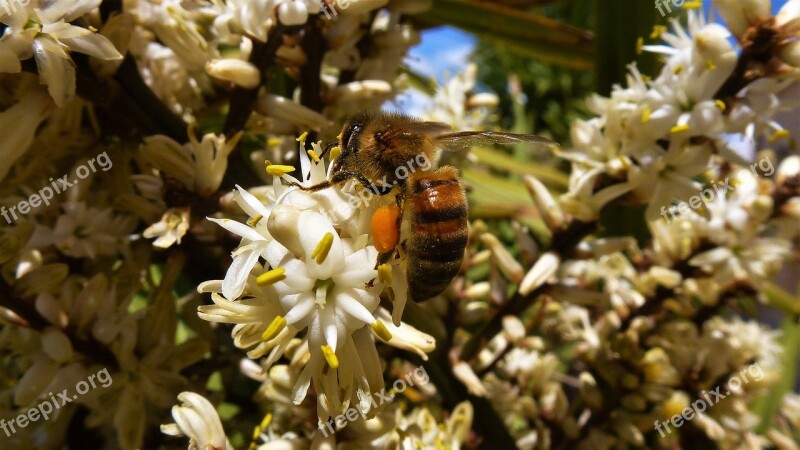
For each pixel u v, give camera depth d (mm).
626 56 51
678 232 46
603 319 49
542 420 50
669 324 49
